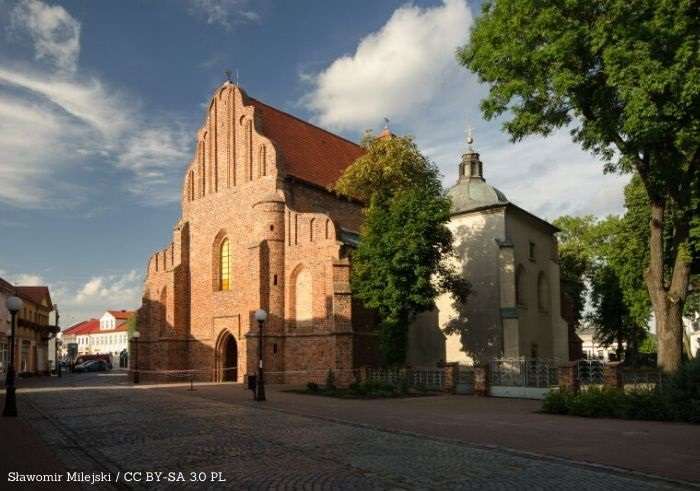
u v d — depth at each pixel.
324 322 37.81
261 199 40.12
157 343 45.59
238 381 41.16
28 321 63.91
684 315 47.88
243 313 41.41
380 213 35.00
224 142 44.56
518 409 22.73
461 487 9.88
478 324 42.62
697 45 19.02
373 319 41.47
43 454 13.05
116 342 138.62
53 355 84.88
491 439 14.79
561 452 12.91
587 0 21.58
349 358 36.72
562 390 22.41
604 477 10.59
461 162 48.22
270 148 41.28
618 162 25.92
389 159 39.44
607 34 20.72
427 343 44.94
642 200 40.59
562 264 62.28
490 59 24.20
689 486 9.91
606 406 19.84
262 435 15.63
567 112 25.00
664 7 19.61
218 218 44.28
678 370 19.56
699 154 22.94
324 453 12.91
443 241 35.16
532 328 44.94
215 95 45.72
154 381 45.28
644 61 19.38
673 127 21.08
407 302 33.59
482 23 25.25
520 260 44.50
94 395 29.86
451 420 18.89
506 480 10.36
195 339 44.66
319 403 25.19
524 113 24.47
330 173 46.72
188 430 16.66
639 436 15.23
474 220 43.94
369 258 34.88
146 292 46.94
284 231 40.22
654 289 24.31
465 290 38.03
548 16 21.83
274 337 38.91
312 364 38.00
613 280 57.00
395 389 30.39
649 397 19.27
